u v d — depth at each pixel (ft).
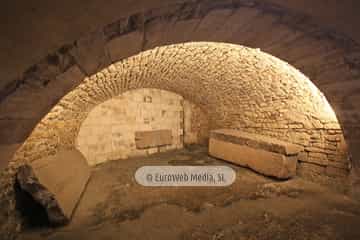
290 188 12.09
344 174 11.26
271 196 10.98
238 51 10.09
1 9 2.65
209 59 11.82
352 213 8.96
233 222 8.39
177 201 10.57
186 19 4.29
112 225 8.23
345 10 3.81
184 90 22.15
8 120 4.51
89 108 16.22
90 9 3.16
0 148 4.75
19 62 3.54
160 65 12.76
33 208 8.34
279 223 8.24
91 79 10.60
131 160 19.60
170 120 24.82
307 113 13.03
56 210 7.91
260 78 13.04
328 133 12.03
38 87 4.54
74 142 16.03
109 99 18.97
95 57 4.81
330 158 12.00
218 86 17.17
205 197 11.07
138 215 9.08
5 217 6.56
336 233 7.50
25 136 5.64
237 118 20.42
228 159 18.34
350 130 8.05
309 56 6.00
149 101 22.48
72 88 5.83
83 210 9.55
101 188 12.50
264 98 15.42
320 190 11.73
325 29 4.71
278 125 15.51
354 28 4.29
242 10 4.14
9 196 6.88
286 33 5.07
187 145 27.12
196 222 8.45
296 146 13.58
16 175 7.36
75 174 11.31
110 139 19.27
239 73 13.41
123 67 11.12
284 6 3.99
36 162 8.54
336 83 6.79
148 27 4.32
